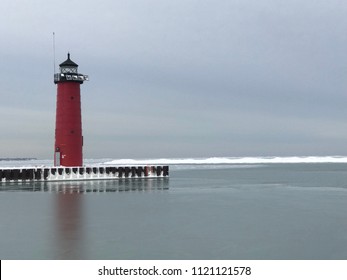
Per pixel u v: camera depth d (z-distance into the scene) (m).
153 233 19.41
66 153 52.66
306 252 16.02
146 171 61.47
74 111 52.31
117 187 44.84
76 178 53.56
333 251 16.17
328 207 28.91
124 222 22.31
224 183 54.84
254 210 27.22
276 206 29.39
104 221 22.66
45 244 17.17
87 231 19.86
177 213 25.72
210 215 24.94
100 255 15.55
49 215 24.72
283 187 47.69
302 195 37.81
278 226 21.28
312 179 66.00
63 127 52.28
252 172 98.06
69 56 52.47
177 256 15.44
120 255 15.55
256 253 15.87
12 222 22.33
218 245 17.08
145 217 24.05
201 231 19.91
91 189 42.12
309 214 25.50
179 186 47.88
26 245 17.00
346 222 22.52
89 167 55.22
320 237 18.66
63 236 18.72
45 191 39.62
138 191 40.34
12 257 15.27
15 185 47.09
